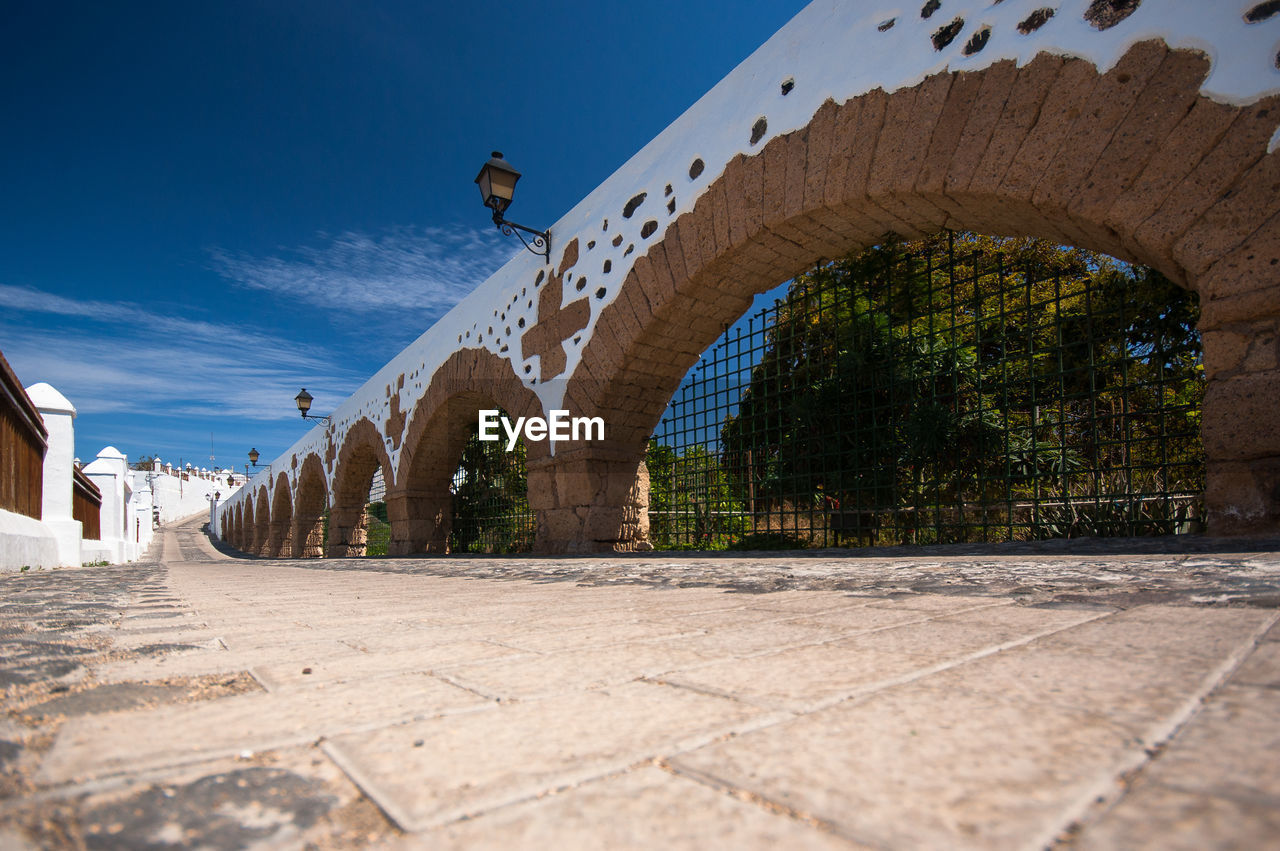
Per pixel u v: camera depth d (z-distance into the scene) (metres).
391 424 14.80
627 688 1.20
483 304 11.20
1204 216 3.96
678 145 7.50
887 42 5.56
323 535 23.50
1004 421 6.08
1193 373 5.42
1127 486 5.33
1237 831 0.55
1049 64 4.64
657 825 0.64
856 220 6.20
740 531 8.58
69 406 11.48
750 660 1.40
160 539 48.25
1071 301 7.62
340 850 0.60
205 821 0.67
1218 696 0.94
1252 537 3.51
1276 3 3.77
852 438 7.41
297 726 1.00
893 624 1.81
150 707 1.12
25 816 0.68
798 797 0.69
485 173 8.98
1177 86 4.09
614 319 8.21
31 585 5.14
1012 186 4.79
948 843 0.56
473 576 5.34
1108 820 0.59
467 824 0.65
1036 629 1.60
